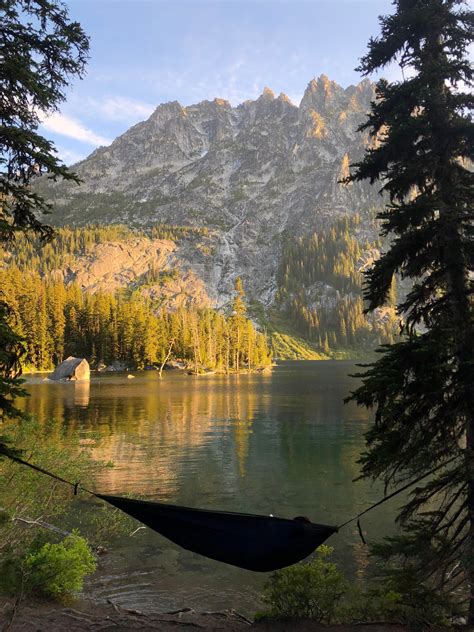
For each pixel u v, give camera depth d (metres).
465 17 8.42
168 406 49.69
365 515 16.42
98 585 11.21
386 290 8.79
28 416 6.92
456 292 7.98
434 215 8.28
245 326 164.00
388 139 8.38
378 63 9.12
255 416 42.19
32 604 8.54
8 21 7.13
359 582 11.27
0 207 7.33
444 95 8.27
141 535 14.57
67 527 14.55
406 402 7.78
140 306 160.00
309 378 100.50
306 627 7.77
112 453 26.22
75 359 98.69
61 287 133.88
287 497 18.55
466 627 7.48
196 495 18.62
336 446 28.62
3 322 6.72
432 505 16.56
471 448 7.64
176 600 10.57
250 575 12.10
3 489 12.07
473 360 7.19
